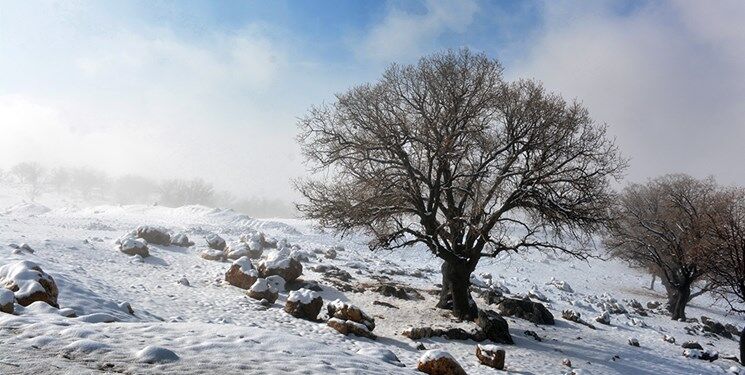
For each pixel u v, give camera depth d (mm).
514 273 46031
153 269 22859
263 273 23500
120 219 48531
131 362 6801
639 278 59750
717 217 27547
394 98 22797
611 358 19906
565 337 23000
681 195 38094
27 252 19172
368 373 8562
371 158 21797
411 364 13258
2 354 6402
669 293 43531
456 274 21953
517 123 21578
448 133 21375
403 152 21562
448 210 22797
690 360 22297
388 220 22266
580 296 39312
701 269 33281
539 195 20469
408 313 21641
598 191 21078
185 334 8828
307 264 31062
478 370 14516
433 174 23922
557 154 20875
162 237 29672
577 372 16078
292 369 7723
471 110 21562
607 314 30000
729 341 32656
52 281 11992
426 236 21797
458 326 20062
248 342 8852
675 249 37312
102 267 20938
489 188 23078
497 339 19344
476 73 22375
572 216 20312
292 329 15500
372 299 23641
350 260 36938
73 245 23719
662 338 27344
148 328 8875
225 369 7137
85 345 7148
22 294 10922
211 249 29125
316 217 22109
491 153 21891
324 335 15281
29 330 7633
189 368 6918
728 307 52906
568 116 20703
